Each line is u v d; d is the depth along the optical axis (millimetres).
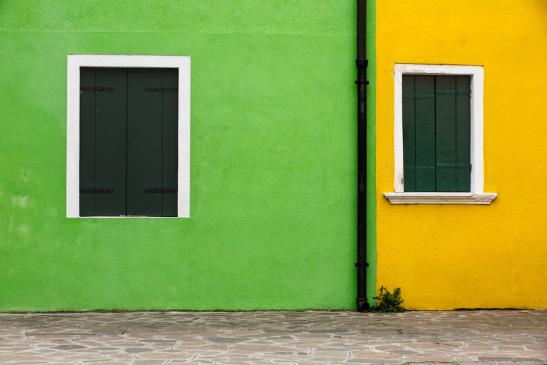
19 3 10367
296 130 10594
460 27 10812
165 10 10492
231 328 9117
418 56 10742
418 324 9484
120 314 10188
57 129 10367
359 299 10523
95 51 10422
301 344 8078
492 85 10844
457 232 10727
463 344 8117
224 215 10508
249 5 10586
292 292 10570
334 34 10664
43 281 10320
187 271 10461
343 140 10641
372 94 10672
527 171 10859
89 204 10484
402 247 10664
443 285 10703
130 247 10406
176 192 10547
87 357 7328
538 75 10898
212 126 10516
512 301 10797
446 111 10883
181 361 7156
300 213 10586
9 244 10305
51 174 10344
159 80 10555
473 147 10812
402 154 10719
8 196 10312
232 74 10555
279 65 10602
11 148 10328
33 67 10359
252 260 10531
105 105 10516
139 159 10523
